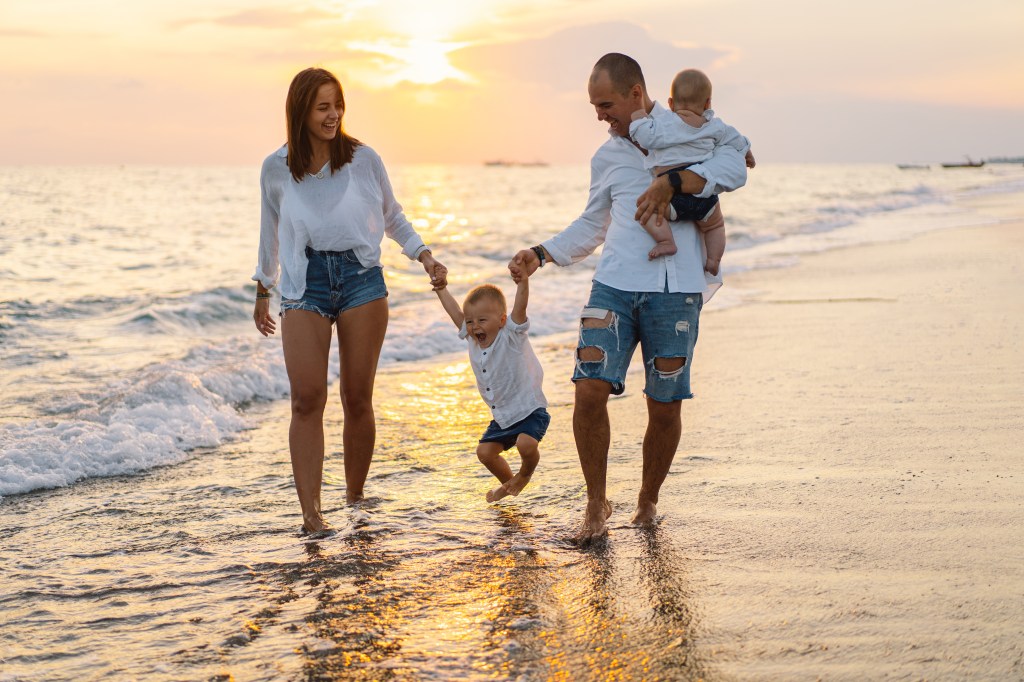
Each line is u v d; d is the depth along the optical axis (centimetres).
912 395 568
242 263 1723
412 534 374
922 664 245
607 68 360
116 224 2736
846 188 5438
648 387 374
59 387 680
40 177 8844
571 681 244
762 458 454
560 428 554
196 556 353
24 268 1592
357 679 250
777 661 251
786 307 988
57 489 450
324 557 348
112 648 273
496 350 410
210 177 9481
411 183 8500
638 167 369
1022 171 9619
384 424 576
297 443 394
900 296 1014
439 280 438
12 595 314
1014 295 961
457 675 250
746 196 4359
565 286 1227
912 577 304
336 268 408
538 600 301
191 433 546
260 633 282
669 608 289
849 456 450
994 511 365
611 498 412
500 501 419
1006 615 272
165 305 1083
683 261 365
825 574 310
